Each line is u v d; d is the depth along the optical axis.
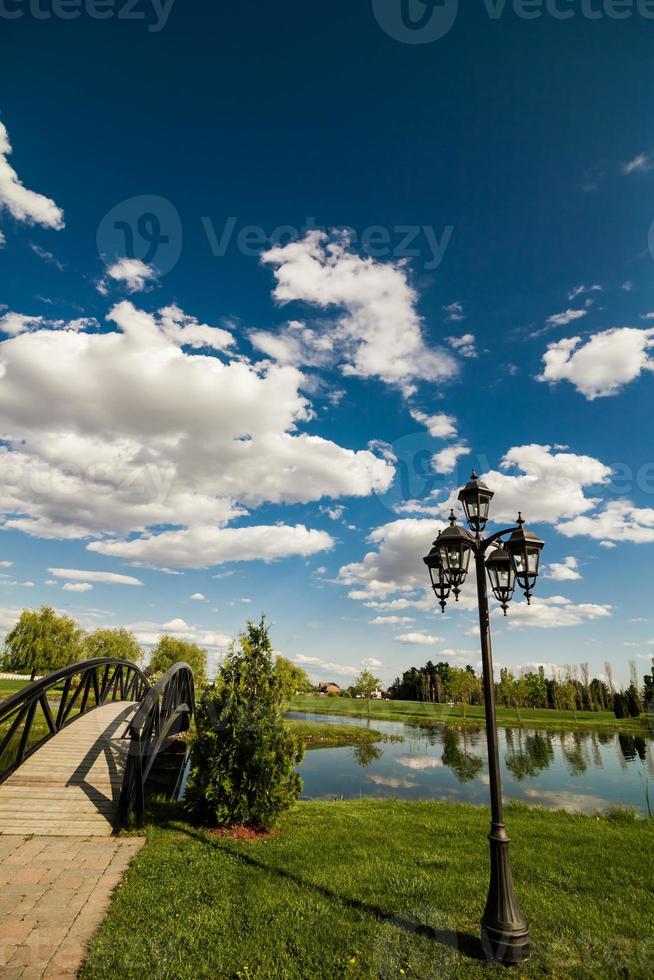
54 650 41.72
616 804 15.62
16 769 10.35
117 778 10.16
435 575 6.35
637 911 5.76
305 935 4.91
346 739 32.78
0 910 5.32
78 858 7.00
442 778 19.91
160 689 10.52
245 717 8.93
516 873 7.00
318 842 8.14
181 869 6.56
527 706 69.12
